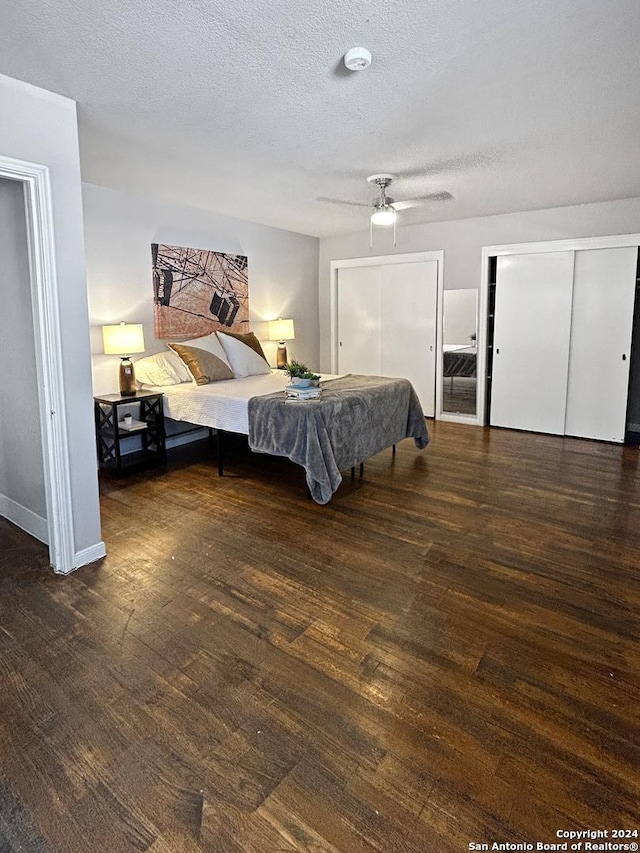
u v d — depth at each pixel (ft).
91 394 8.13
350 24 5.80
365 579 7.87
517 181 12.83
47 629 6.59
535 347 17.43
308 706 5.33
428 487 12.08
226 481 12.60
